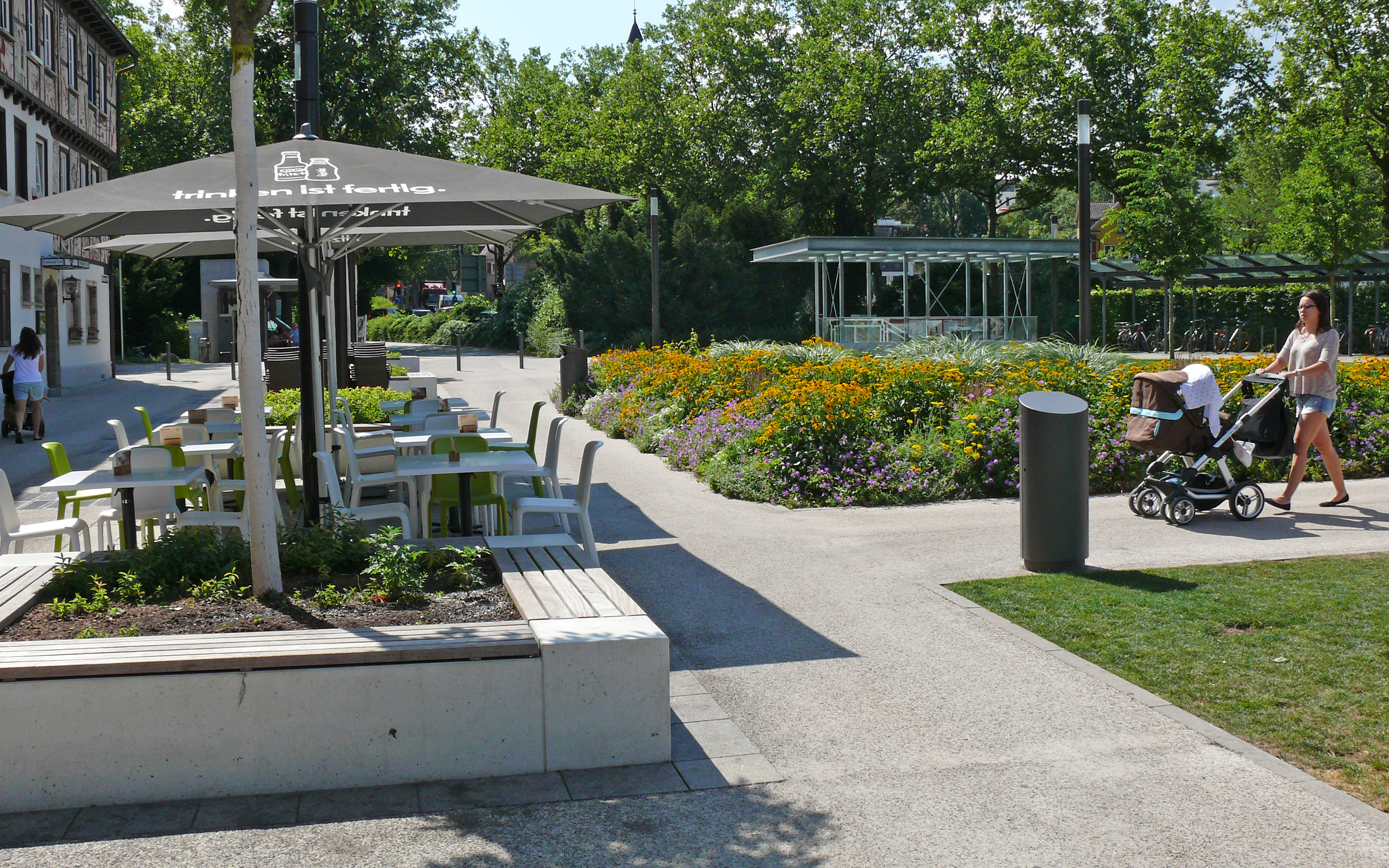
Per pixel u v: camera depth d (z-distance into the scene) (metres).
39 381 16.86
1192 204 33.62
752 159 54.34
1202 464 8.78
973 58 50.03
